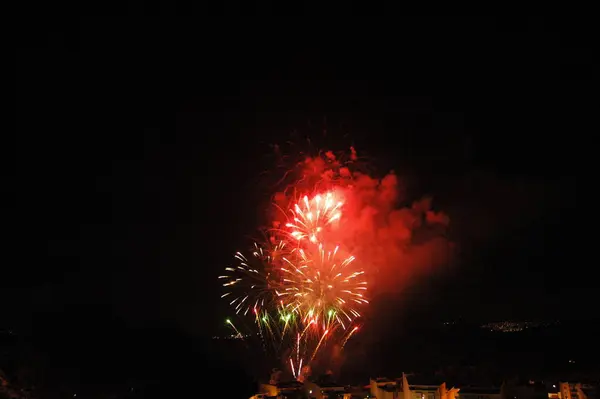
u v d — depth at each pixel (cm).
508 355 10594
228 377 9969
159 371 10144
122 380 9525
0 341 9438
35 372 8762
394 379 8419
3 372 8350
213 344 11844
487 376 8525
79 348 10112
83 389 8850
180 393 9094
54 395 8394
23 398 7894
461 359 10406
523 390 7650
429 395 7456
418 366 9881
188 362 10638
